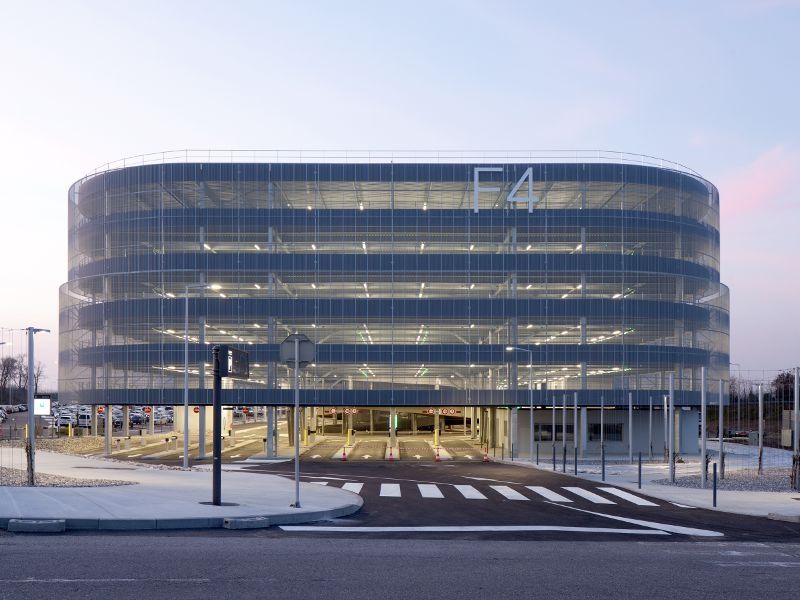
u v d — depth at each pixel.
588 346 70.75
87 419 97.25
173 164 72.31
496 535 17.48
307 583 11.09
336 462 52.66
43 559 12.53
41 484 24.25
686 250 75.12
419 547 15.02
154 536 15.65
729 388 82.06
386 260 71.94
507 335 71.69
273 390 70.25
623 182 72.44
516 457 60.41
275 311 71.25
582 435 68.69
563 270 71.62
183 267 71.56
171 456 58.44
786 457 59.50
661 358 71.31
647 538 17.53
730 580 12.12
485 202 75.12
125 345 71.75
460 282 72.38
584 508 24.28
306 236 72.81
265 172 72.06
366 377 71.19
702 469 31.91
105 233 74.69
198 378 70.56
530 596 10.60
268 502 21.30
